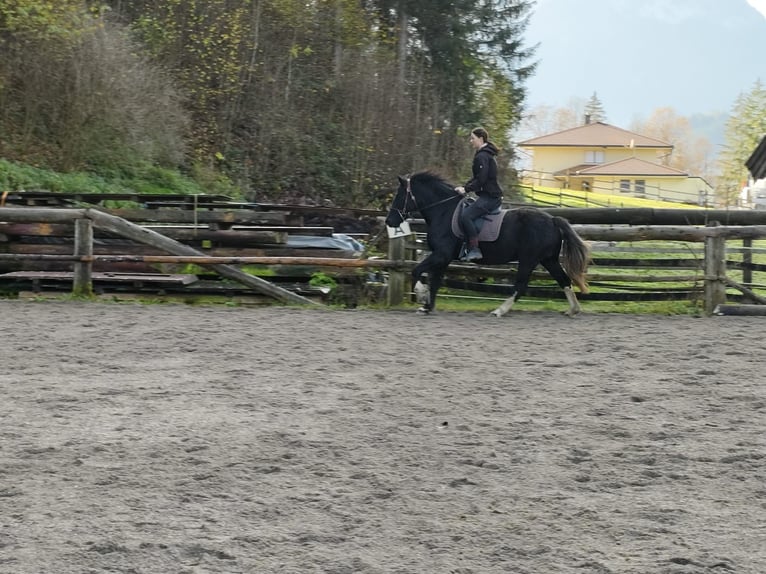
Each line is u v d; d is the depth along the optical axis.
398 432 6.18
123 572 3.87
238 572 3.89
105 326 10.48
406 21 36.91
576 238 11.97
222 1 28.78
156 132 24.12
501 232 12.08
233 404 6.89
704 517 4.61
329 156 30.56
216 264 12.98
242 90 29.69
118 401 6.91
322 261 12.95
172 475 5.16
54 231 13.55
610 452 5.75
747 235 12.89
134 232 13.02
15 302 12.52
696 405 7.04
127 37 24.09
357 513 4.62
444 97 36.97
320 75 31.92
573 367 8.54
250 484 5.04
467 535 4.34
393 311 12.61
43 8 20.81
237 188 26.91
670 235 12.92
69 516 4.50
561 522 4.53
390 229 12.82
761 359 8.98
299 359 8.76
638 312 12.94
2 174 19.00
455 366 8.54
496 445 5.89
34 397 6.98
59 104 21.38
